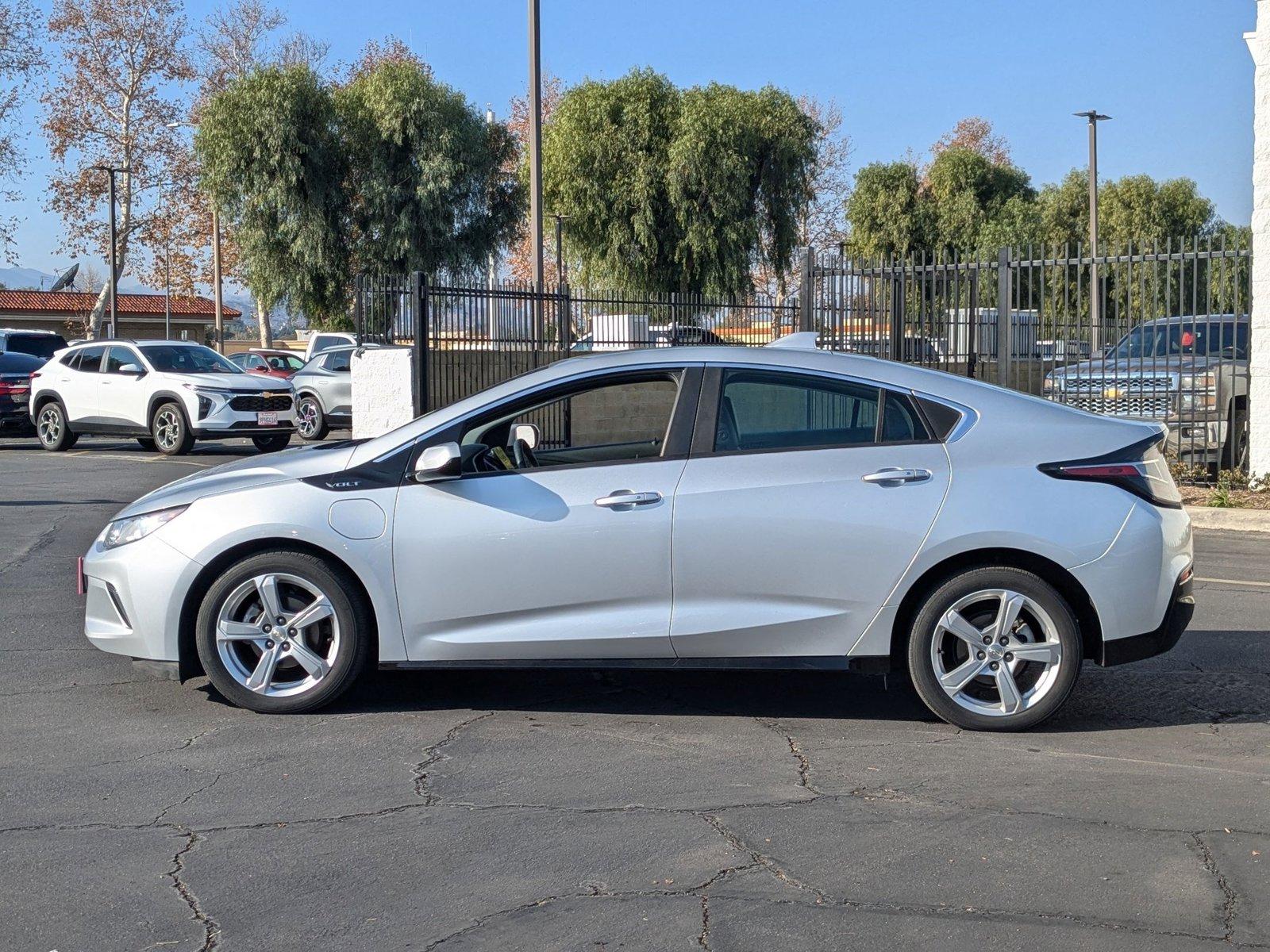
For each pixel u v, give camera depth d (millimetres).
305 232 39406
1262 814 4492
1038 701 5406
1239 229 13867
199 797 4680
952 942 3496
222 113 39562
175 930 3584
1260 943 3492
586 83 40625
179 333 69750
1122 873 3965
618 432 5742
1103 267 14125
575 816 4465
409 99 39750
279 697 5660
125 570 5676
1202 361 14055
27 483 15492
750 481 5449
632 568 5449
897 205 55281
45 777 4891
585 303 18219
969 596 5398
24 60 47062
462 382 16859
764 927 3584
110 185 43750
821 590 5402
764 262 41750
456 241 41031
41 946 3480
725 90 40250
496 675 6453
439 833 4309
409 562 5512
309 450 6027
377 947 3477
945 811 4520
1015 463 5426
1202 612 8102
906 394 5566
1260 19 13188
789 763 5066
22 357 23500
